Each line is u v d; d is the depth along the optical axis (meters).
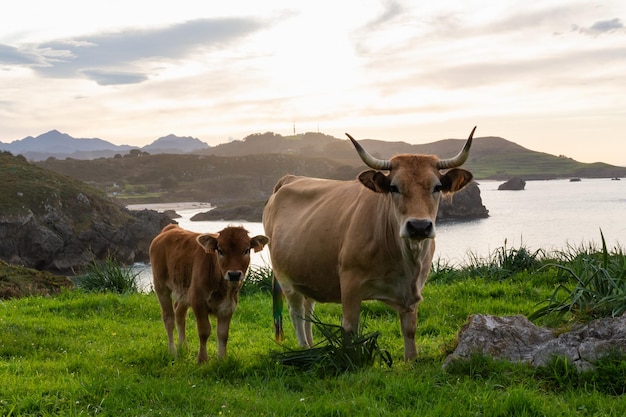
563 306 8.16
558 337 6.85
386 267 7.59
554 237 83.25
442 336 9.88
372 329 10.45
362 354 7.45
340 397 6.29
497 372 6.61
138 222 113.50
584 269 8.98
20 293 16.38
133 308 13.08
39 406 6.32
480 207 150.25
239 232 8.07
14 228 98.06
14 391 6.72
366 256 7.62
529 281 13.45
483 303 11.93
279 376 7.33
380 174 7.19
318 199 9.09
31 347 9.47
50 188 110.38
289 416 5.83
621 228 98.50
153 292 15.90
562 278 13.36
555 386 6.29
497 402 5.66
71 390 6.73
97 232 106.50
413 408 5.86
